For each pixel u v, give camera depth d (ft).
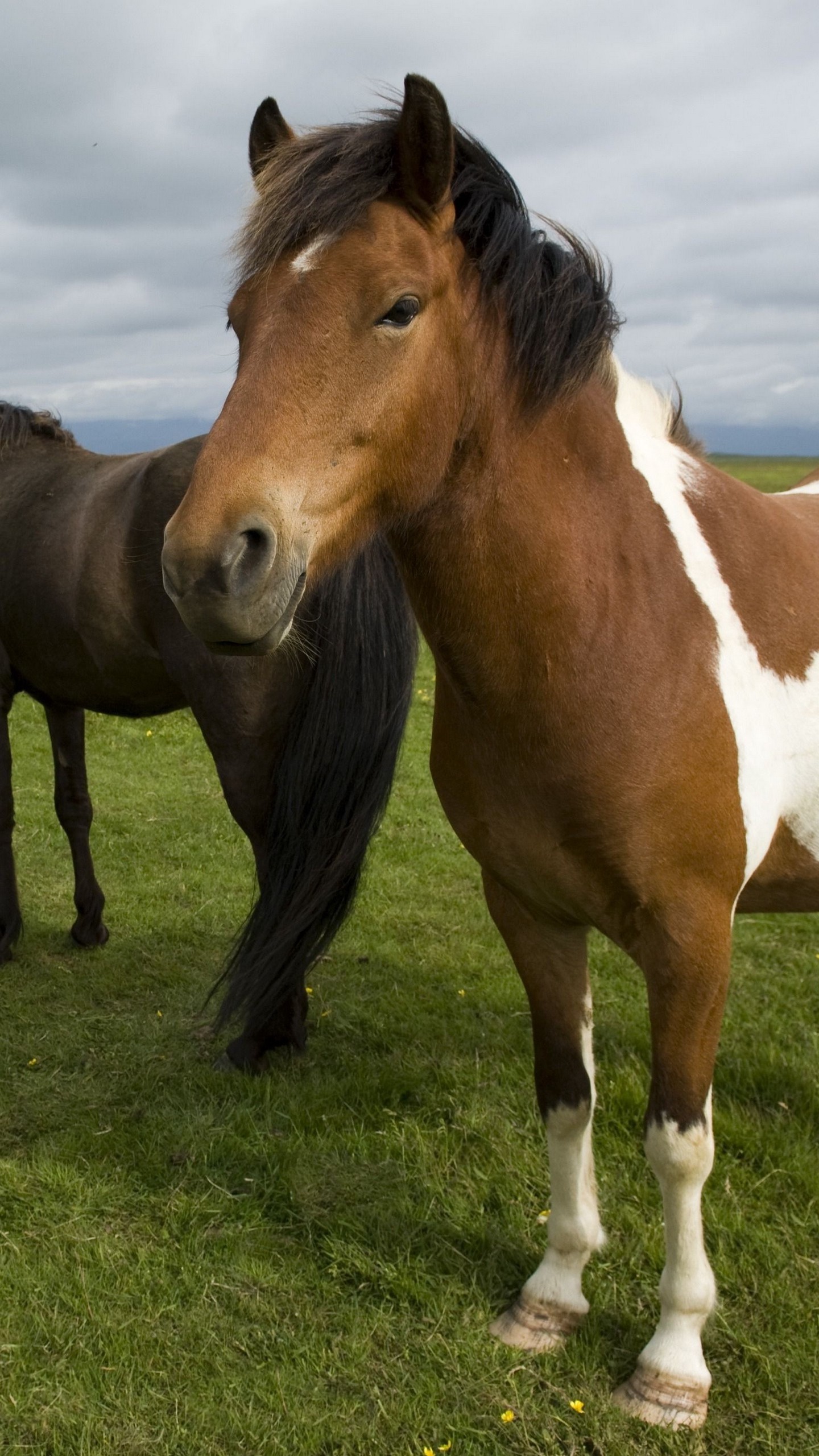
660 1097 6.16
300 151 5.24
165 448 10.28
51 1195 8.35
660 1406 6.30
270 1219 8.14
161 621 9.73
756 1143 8.84
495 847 6.40
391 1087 9.87
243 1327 7.03
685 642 5.98
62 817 12.78
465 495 5.52
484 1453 6.10
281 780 9.37
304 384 4.79
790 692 6.47
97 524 10.27
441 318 5.15
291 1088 9.89
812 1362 6.64
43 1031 11.01
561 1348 6.85
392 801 19.40
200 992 11.96
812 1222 7.90
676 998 6.04
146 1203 8.29
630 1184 8.39
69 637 10.69
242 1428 6.22
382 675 9.12
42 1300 7.25
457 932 13.87
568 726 5.71
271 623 4.72
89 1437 6.20
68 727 12.57
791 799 6.64
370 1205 8.19
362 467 5.05
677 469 6.63
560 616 5.64
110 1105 9.66
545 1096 6.94
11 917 12.66
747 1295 7.23
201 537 4.57
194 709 9.81
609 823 5.81
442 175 4.94
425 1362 6.74
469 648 5.79
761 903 7.51
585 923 6.62
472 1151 8.86
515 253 5.39
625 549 5.96
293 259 4.95
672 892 5.93
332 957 12.99
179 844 16.84
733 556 6.45
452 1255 7.70
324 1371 6.66
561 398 5.61
